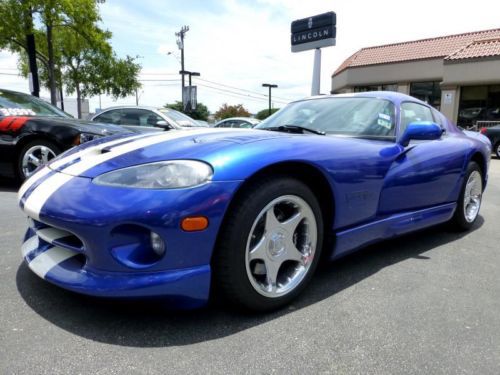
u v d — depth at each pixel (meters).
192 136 2.17
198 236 1.71
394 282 2.44
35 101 5.71
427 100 19.19
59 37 15.43
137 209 1.65
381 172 2.44
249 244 1.86
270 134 2.23
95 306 2.00
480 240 3.38
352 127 2.76
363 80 21.09
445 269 2.67
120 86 20.44
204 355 1.65
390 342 1.78
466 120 17.14
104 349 1.66
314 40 13.55
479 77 16.17
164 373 1.52
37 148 4.86
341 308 2.09
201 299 1.80
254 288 1.90
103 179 1.81
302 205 2.07
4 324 1.82
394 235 2.72
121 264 1.70
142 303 1.88
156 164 1.80
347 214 2.29
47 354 1.61
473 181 3.61
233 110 53.72
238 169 1.78
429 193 2.94
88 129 4.96
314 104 3.17
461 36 19.22
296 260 2.11
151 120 7.69
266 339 1.78
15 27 11.16
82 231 1.71
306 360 1.64
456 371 1.60
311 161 2.02
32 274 2.34
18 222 3.46
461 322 1.97
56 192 1.86
